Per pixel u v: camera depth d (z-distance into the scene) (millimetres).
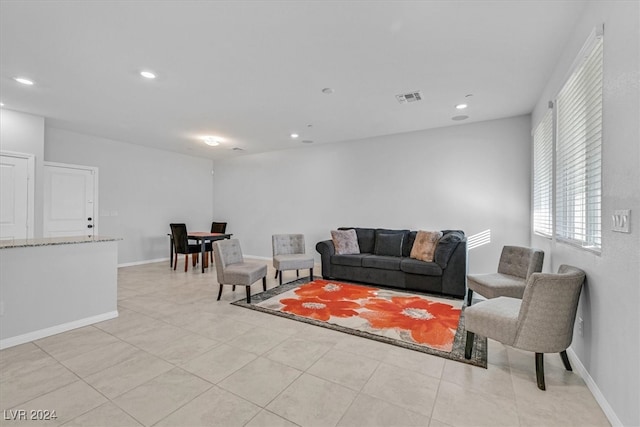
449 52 2619
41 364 2168
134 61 2779
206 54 2658
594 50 1947
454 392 1854
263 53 2639
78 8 2051
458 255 3859
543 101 3420
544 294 1881
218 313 3256
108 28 2283
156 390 1855
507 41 2449
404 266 4156
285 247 5043
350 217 5855
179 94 3541
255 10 2076
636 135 1408
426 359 2264
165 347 2441
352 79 3145
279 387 1896
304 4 2018
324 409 1691
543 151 3531
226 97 3631
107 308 3084
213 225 7012
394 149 5383
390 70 2943
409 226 5234
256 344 2502
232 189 7473
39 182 4352
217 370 2092
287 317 3129
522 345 1946
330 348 2438
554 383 1959
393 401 1765
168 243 6773
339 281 4734
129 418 1606
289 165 6602
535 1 1992
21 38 2406
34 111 4141
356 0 1980
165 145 6258
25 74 3029
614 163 1607
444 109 4066
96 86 3314
